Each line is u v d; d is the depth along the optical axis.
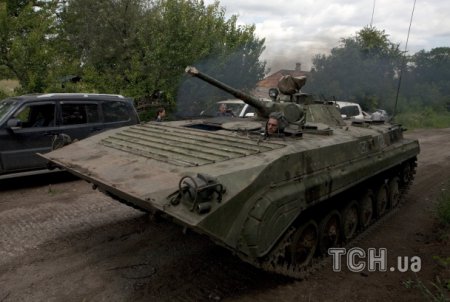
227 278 5.37
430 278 5.61
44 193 9.09
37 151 9.48
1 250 6.04
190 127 6.70
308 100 7.51
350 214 6.84
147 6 16.98
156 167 4.88
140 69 15.47
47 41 16.05
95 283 5.16
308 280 5.47
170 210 3.86
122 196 4.62
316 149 5.25
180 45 15.23
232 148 5.17
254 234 4.11
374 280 5.55
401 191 9.57
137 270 5.52
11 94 14.82
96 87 15.67
